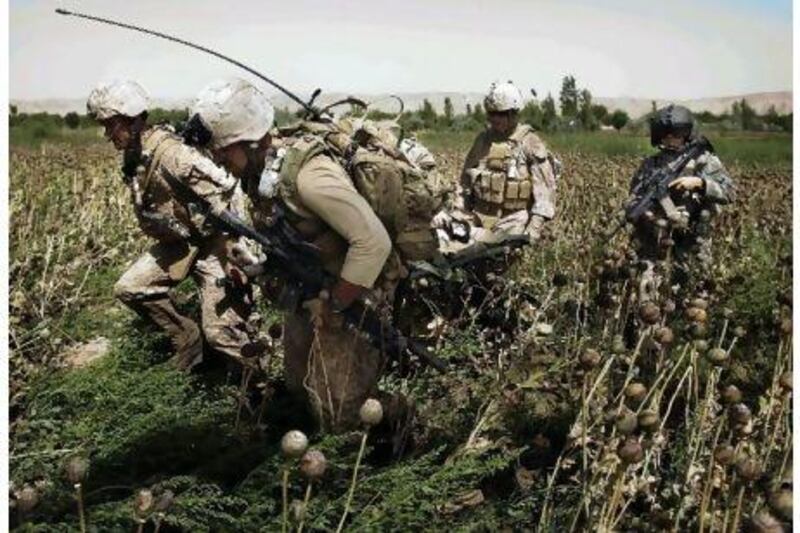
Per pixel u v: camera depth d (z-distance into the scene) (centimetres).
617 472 253
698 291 496
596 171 970
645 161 525
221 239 426
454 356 448
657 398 312
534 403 373
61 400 412
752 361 446
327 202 295
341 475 315
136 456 342
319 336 335
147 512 232
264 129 308
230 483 338
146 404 394
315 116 322
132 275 442
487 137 573
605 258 509
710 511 300
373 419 245
